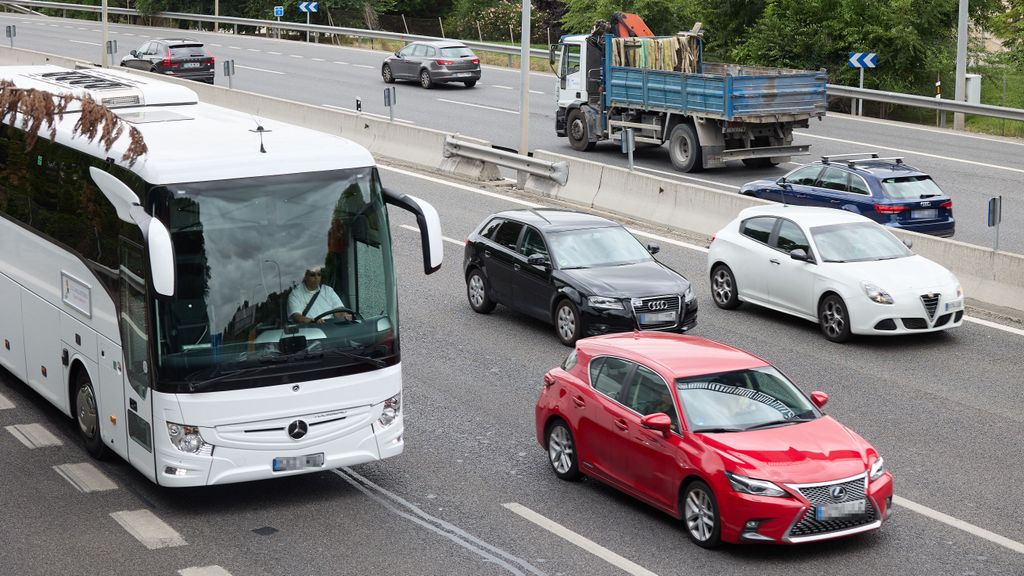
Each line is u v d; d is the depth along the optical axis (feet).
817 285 55.47
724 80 92.12
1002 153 105.91
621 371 36.45
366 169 35.19
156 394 32.99
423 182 93.97
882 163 72.84
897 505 36.32
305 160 34.50
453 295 63.87
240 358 33.30
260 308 33.58
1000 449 41.47
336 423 34.58
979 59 167.32
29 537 33.04
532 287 56.13
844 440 33.40
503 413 45.19
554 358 52.42
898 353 53.16
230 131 37.76
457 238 75.46
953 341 55.06
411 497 36.81
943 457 40.65
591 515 35.29
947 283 54.49
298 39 223.30
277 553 32.19
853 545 33.14
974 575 31.19
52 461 39.24
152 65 149.38
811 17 160.15
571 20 186.91
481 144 95.66
